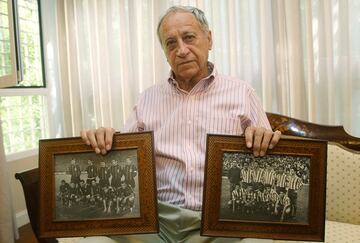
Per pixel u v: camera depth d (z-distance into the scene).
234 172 0.92
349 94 2.02
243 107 1.16
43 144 0.96
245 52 2.25
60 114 2.91
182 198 1.07
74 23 2.72
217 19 2.28
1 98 2.46
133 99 2.62
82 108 2.79
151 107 1.23
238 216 0.90
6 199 1.88
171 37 1.14
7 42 1.87
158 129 1.19
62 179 0.95
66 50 2.78
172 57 1.17
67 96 2.83
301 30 2.11
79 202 0.94
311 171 0.90
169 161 1.13
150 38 2.51
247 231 0.90
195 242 1.02
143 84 2.58
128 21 2.57
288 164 0.90
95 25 2.67
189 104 1.16
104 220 0.92
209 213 0.91
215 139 0.93
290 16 2.10
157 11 2.46
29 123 2.72
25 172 1.15
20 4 2.62
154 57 2.51
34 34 2.77
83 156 0.95
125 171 0.94
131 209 0.93
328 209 1.44
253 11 2.22
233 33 2.25
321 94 2.11
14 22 1.88
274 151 0.91
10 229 1.91
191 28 1.14
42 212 0.93
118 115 2.71
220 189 0.91
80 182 0.95
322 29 2.06
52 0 2.81
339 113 2.09
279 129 1.68
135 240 1.03
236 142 0.93
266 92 2.20
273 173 0.91
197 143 1.13
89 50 2.72
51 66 2.88
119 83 2.67
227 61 2.29
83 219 0.93
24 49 2.66
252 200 0.91
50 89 2.89
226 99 1.17
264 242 0.92
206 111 1.15
